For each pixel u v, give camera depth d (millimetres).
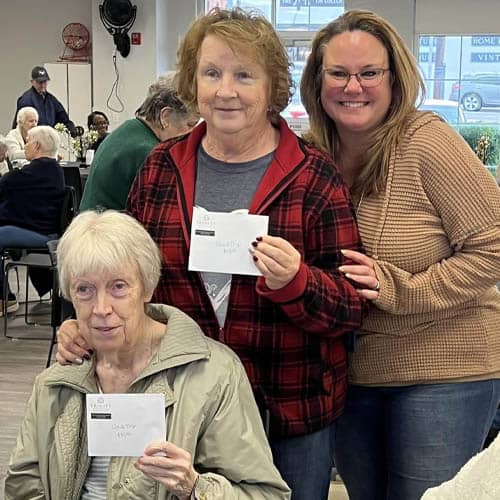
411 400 1875
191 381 1617
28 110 7809
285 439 1771
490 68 9266
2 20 10805
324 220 1705
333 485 3131
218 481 1545
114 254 1556
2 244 5414
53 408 1679
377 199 1853
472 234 1776
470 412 1879
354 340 1858
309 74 1944
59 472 1641
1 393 4242
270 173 1720
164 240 1751
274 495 1609
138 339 1641
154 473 1481
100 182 2885
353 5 9398
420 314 1840
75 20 10648
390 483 1954
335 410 1809
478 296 1838
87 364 1674
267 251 1575
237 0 10086
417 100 1867
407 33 9273
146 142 2875
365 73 1815
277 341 1708
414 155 1800
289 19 9961
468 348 1863
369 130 1873
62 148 8695
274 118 1790
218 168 1760
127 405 1530
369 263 1753
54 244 4090
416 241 1807
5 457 3467
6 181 5461
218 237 1651
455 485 1087
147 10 9758
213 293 1729
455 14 9148
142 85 9945
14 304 5867
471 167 1787
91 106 10188
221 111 1672
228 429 1602
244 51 1636
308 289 1614
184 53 1755
